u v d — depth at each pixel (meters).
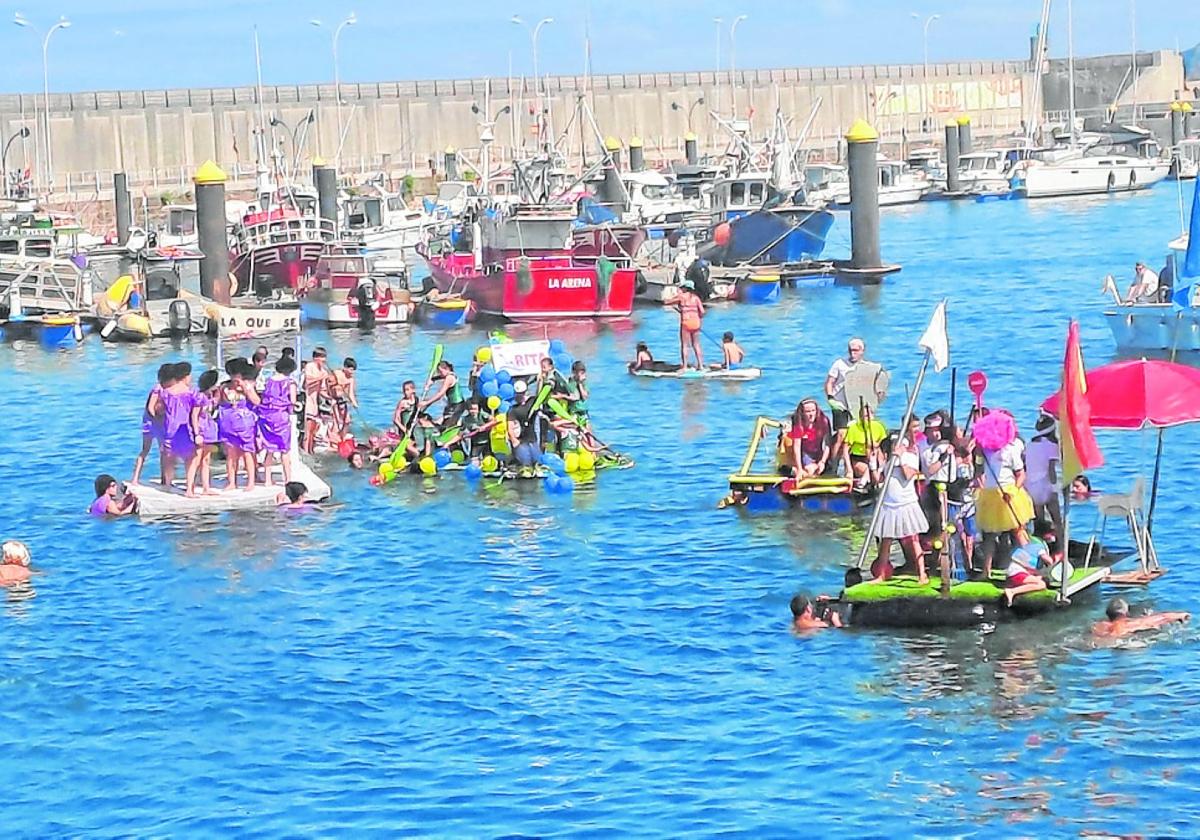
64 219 130.75
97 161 186.00
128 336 95.69
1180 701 31.58
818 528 44.66
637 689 33.53
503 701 33.12
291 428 50.47
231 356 86.75
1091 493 46.78
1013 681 32.88
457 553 43.84
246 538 45.88
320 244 108.25
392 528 46.53
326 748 31.14
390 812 28.33
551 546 44.22
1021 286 103.75
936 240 140.00
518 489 50.66
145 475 55.47
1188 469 49.62
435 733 31.69
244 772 30.19
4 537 47.19
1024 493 36.94
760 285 101.12
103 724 32.62
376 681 34.50
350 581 41.69
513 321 95.44
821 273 109.12
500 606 39.25
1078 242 131.50
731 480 47.31
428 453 53.53
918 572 37.44
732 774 29.36
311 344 90.38
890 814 27.62
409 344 88.81
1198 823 26.94
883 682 33.19
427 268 133.00
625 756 30.28
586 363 77.62
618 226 103.56
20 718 33.00
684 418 61.97
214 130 192.88
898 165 185.38
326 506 49.22
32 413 70.94
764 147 147.62
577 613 38.50
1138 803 27.67
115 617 39.31
